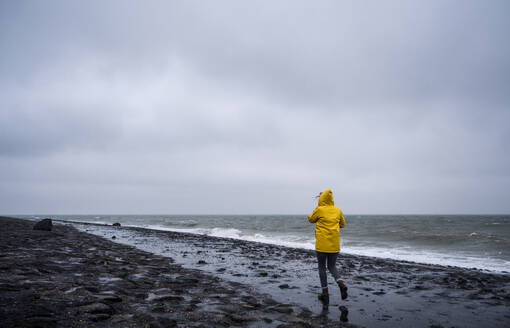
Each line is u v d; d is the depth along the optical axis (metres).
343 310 4.98
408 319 4.62
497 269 11.02
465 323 4.50
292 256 12.45
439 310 5.16
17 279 5.39
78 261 8.24
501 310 5.21
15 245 11.02
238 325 3.93
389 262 11.74
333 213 5.81
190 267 8.95
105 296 4.68
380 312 4.94
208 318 4.11
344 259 12.23
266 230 38.44
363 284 7.30
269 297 5.63
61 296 4.51
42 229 20.38
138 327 3.55
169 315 4.14
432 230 35.59
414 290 6.73
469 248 18.11
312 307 5.11
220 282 6.81
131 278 6.53
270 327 3.90
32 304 3.96
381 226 47.25
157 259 10.14
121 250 12.25
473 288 7.02
